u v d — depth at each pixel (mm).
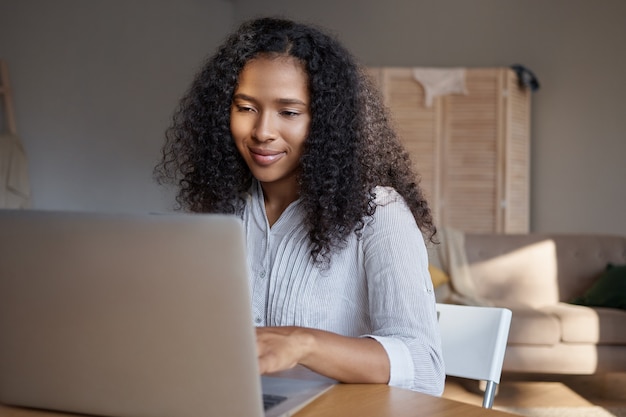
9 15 6141
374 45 7586
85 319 985
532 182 7148
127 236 939
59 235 972
